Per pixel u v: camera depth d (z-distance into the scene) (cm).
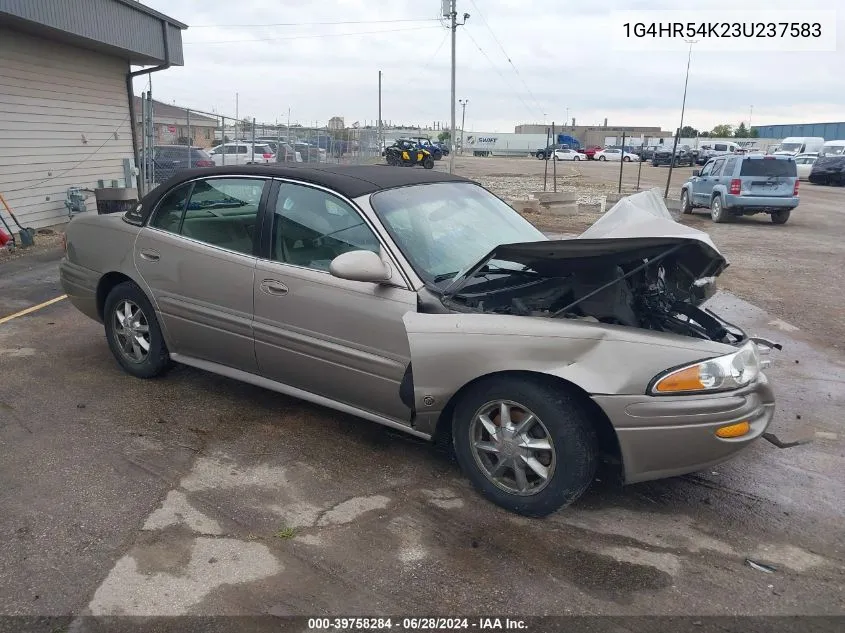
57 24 1112
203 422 436
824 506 357
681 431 308
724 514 346
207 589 280
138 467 377
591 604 276
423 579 289
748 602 279
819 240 1408
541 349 320
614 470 385
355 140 3453
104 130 1427
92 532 316
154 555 301
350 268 345
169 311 460
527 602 277
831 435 445
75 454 390
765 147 6669
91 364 536
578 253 338
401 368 362
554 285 370
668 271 372
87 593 276
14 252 1031
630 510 347
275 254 410
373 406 384
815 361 604
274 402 470
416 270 366
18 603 269
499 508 344
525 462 330
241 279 419
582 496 359
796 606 278
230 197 435
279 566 295
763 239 1415
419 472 379
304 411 456
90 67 1364
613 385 309
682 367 308
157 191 477
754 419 327
